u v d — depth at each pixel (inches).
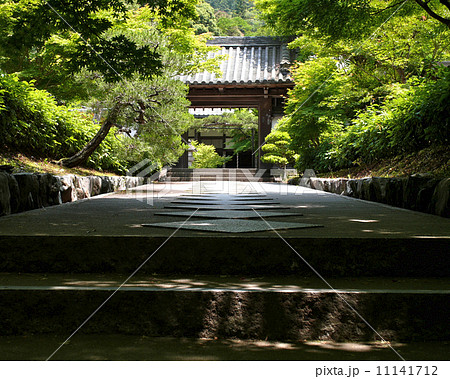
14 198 134.3
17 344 59.4
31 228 96.1
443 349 59.2
